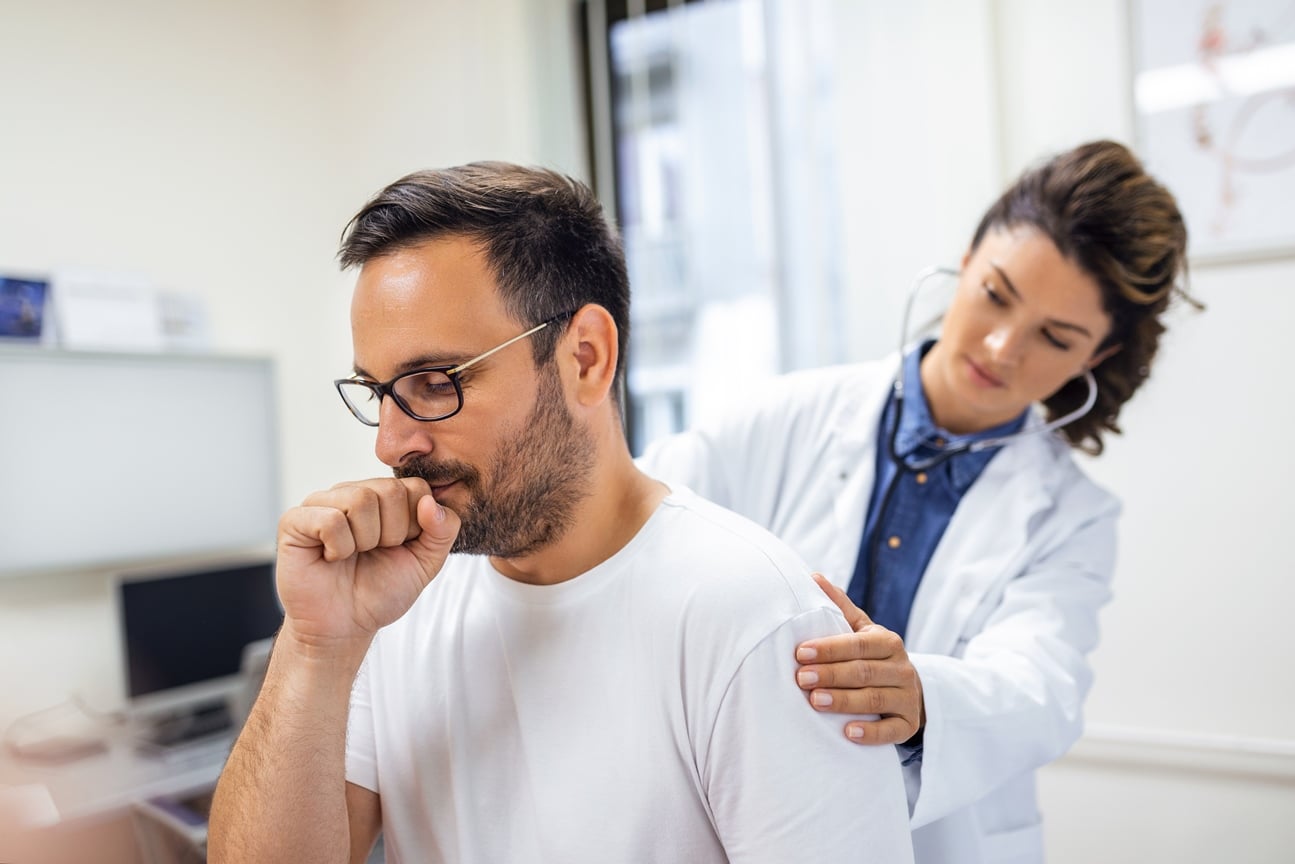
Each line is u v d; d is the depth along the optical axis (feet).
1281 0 5.61
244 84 9.54
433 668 2.75
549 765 2.50
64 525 7.47
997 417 4.16
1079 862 6.24
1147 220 3.59
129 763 6.88
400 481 2.40
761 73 7.70
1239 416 5.80
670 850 2.38
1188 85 5.88
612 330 2.50
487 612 2.71
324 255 10.15
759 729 2.24
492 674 2.66
